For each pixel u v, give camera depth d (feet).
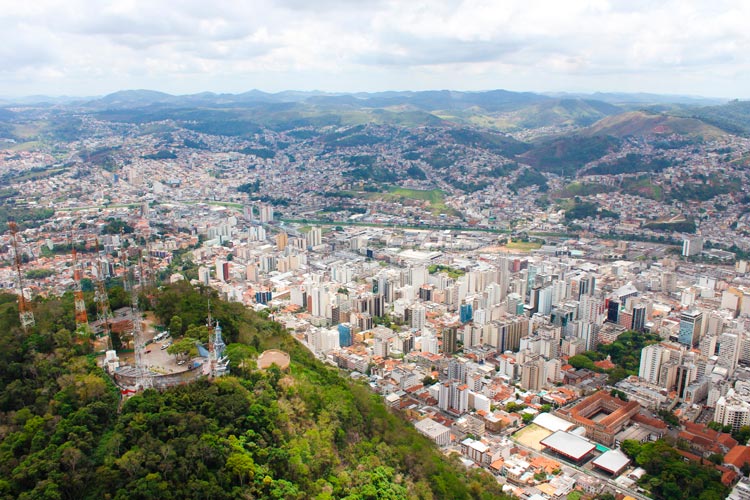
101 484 436.35
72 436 475.31
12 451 470.80
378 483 599.16
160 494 430.20
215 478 466.29
